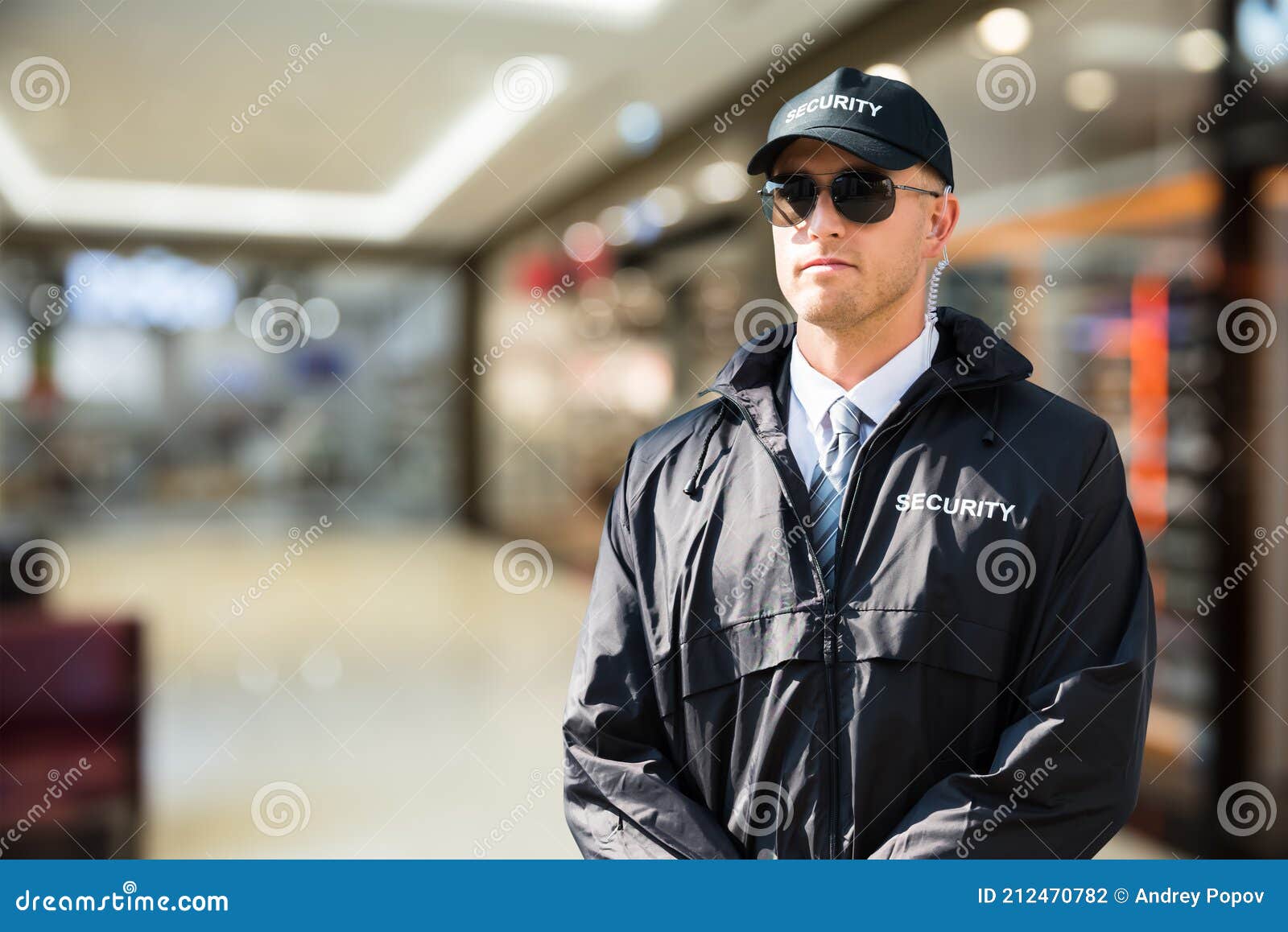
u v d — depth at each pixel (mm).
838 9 4617
